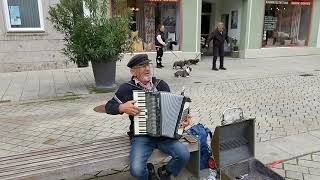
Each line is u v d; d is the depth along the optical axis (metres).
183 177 3.71
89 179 3.80
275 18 16.11
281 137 5.00
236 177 3.69
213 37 11.55
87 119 6.01
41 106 7.04
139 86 3.38
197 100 7.32
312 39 17.03
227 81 9.58
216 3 16.70
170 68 12.09
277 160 4.20
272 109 6.61
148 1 13.52
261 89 8.51
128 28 8.46
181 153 3.35
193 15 13.89
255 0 15.11
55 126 5.66
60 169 3.00
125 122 5.81
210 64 13.29
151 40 13.91
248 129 3.87
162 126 3.20
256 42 15.66
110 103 3.34
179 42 14.12
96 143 3.59
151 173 3.44
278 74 10.86
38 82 9.52
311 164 4.11
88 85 9.03
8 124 5.83
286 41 16.77
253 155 3.87
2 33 11.09
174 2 13.84
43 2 11.31
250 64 13.38
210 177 3.64
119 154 3.32
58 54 11.87
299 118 6.01
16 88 8.77
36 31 11.42
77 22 7.98
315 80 9.78
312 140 4.88
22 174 2.89
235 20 15.95
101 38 7.93
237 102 7.15
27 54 11.53
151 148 3.39
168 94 3.19
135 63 3.32
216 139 3.63
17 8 11.14
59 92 8.25
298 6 16.50
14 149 4.68
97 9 8.27
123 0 9.10
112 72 8.33
